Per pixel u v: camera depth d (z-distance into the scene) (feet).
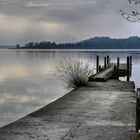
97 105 39.37
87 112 34.99
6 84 108.78
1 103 66.85
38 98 73.15
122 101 42.34
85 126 28.73
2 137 25.29
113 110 36.11
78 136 25.53
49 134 26.16
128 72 103.50
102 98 44.96
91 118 32.01
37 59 374.84
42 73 157.58
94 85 61.41
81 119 31.58
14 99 72.59
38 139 24.77
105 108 37.37
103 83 64.75
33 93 82.58
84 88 56.95
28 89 91.91
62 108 37.32
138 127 23.72
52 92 83.25
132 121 30.60
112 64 136.46
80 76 63.00
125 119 31.50
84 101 42.29
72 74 63.52
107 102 41.57
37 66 218.79
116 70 90.27
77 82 62.59
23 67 209.56
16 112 56.49
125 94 48.96
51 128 28.04
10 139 24.77
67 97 45.85
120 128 27.91
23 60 347.15
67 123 29.94
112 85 61.31
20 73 160.45
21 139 24.76
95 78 68.28
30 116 32.94
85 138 24.95
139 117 23.65
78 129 27.71
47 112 34.91
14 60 349.61
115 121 30.66
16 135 25.85
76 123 29.91
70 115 33.45
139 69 174.40
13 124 29.50
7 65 239.50
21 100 70.64
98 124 29.48
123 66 123.75
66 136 25.55
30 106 62.54
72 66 65.77
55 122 30.30
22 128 28.04
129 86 59.67
